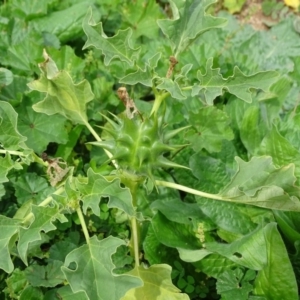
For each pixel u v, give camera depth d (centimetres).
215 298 32
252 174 25
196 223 31
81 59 39
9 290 30
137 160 25
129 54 26
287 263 27
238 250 28
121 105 38
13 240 25
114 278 23
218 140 34
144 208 33
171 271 29
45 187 33
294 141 33
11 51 39
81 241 33
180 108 36
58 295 30
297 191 25
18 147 26
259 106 37
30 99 35
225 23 27
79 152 37
